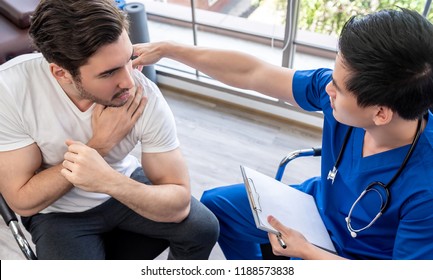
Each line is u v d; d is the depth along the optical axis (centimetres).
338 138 111
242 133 229
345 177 109
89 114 107
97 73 92
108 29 87
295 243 105
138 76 111
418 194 92
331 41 217
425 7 181
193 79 246
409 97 80
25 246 111
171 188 114
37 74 104
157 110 111
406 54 76
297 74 120
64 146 111
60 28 86
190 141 225
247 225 132
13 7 209
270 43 246
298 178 206
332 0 200
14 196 108
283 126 232
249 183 118
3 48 202
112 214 124
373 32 78
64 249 114
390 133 93
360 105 85
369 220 107
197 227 121
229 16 248
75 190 118
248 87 128
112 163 121
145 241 125
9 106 102
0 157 105
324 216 123
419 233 93
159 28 267
